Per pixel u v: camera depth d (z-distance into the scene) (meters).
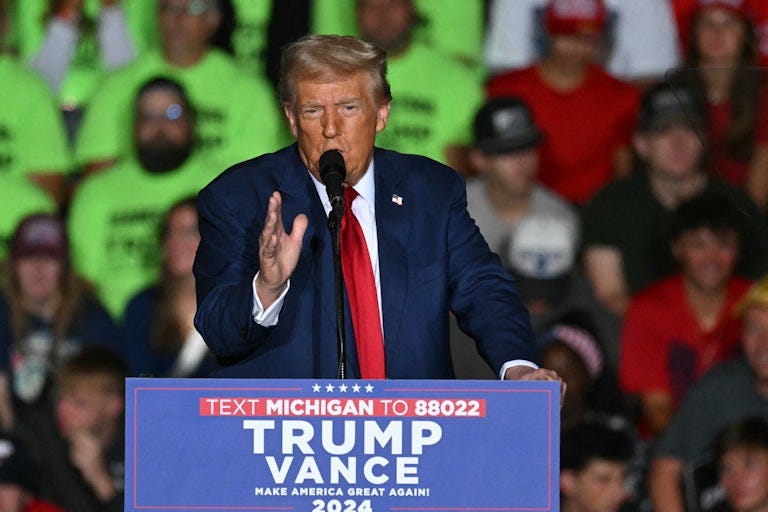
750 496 20.55
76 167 21.67
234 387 8.52
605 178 21.50
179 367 21.23
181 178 21.47
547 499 8.60
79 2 21.80
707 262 20.97
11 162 21.52
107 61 21.73
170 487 8.48
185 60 21.53
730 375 20.81
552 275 21.33
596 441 20.78
